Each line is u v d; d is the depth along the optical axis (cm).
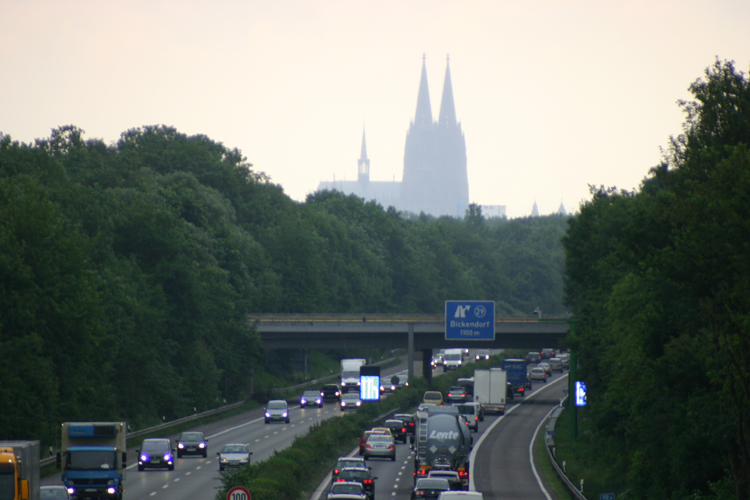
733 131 16938
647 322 16600
